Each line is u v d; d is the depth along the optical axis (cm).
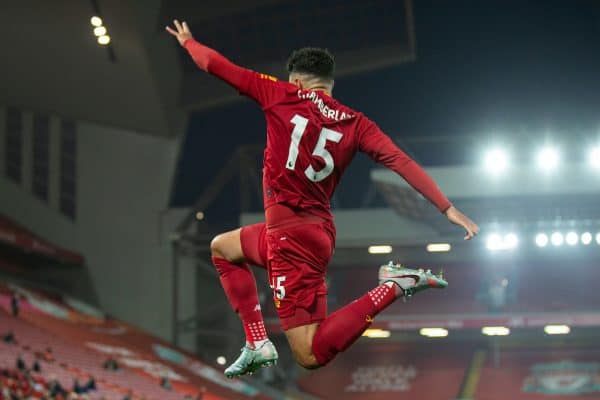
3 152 9256
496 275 9381
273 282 1007
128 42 7688
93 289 9281
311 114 970
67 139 9412
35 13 7431
